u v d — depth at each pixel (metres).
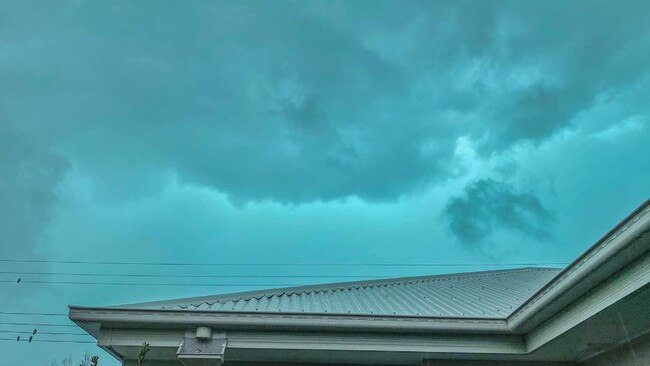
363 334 6.70
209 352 6.33
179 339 6.51
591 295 5.49
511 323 6.70
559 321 6.06
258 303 8.38
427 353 6.75
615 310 5.30
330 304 8.80
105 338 6.46
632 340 6.31
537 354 6.86
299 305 8.43
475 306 8.48
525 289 10.59
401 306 8.68
